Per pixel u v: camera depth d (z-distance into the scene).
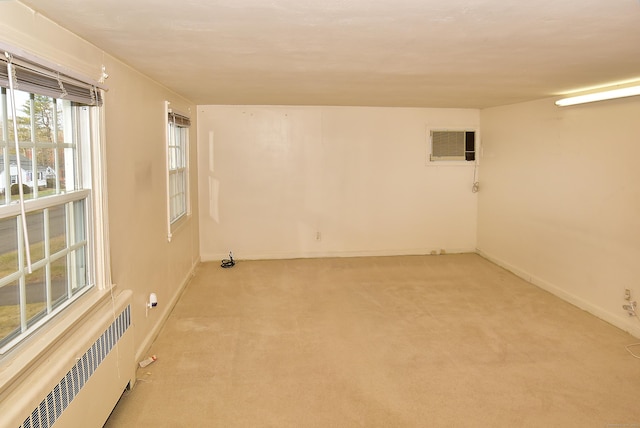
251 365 3.21
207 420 2.54
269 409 2.65
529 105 5.26
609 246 4.00
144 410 2.63
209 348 3.48
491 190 6.17
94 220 2.47
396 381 2.98
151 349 3.46
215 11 1.95
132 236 3.11
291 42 2.51
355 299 4.66
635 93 3.53
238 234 6.24
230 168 6.12
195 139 5.87
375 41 2.51
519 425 2.51
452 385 2.93
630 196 3.77
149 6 1.86
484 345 3.54
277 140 6.14
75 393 1.93
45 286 2.04
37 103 2.01
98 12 1.91
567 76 3.64
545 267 4.98
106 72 2.67
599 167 4.12
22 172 1.88
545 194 4.96
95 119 2.45
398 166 6.38
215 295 4.78
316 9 1.93
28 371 1.71
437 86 4.23
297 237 6.34
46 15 1.93
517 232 5.54
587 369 3.15
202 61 3.02
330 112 6.18
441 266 5.96
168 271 4.21
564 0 1.82
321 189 6.29
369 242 6.46
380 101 5.55
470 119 6.45
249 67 3.27
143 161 3.40
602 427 2.48
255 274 5.58
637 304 3.70
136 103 3.25
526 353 3.40
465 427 2.48
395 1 1.83
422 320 4.08
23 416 1.53
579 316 4.17
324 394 2.82
